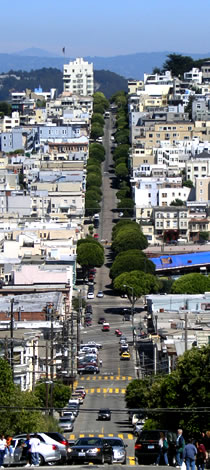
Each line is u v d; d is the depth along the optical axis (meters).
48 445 138.38
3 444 135.88
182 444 134.12
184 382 182.12
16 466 134.50
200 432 174.75
